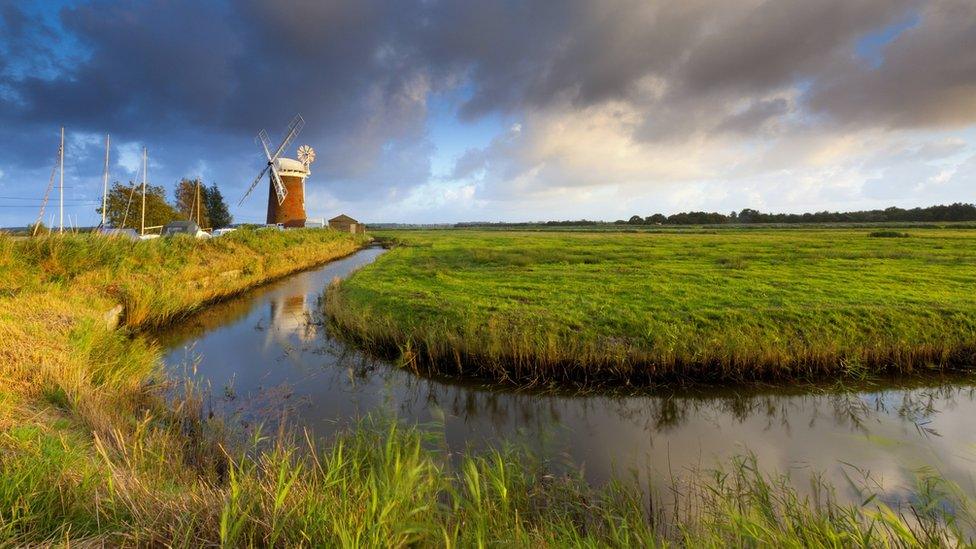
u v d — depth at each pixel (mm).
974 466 5992
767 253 27062
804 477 5750
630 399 8586
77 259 12938
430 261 26484
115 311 11398
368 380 9375
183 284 15367
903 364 9445
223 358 10711
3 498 2750
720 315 11320
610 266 22188
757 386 8922
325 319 14156
